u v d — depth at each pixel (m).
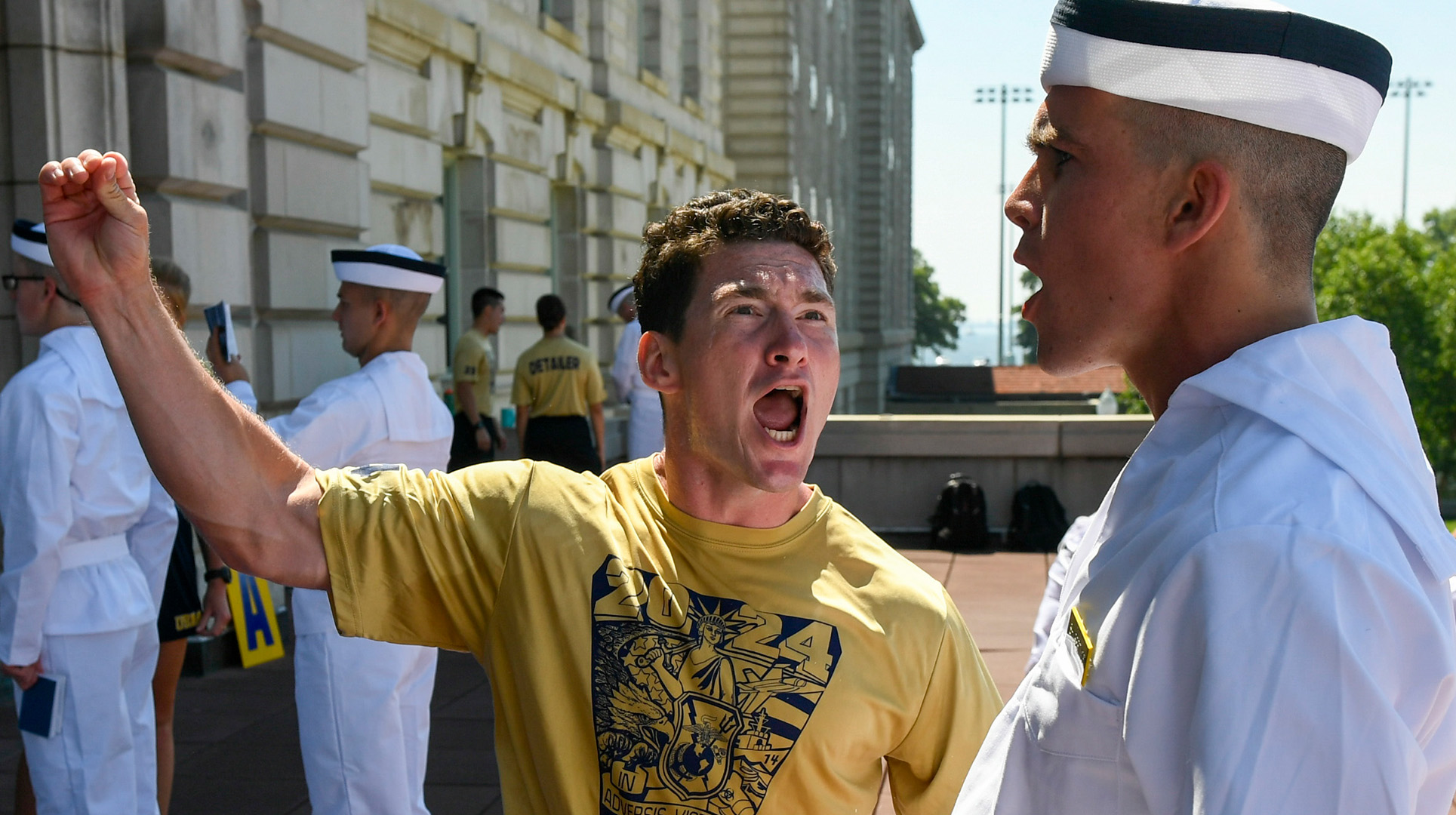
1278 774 0.89
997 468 10.63
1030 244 1.34
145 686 3.92
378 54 9.52
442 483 1.85
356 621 1.78
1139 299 1.21
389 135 9.60
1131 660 1.04
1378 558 0.95
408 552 1.78
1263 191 1.14
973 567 9.39
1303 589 0.93
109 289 1.65
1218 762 0.91
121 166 1.60
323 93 8.09
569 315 15.11
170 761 4.55
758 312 1.73
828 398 1.80
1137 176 1.17
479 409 10.08
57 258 1.63
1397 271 39.16
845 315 40.59
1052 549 10.09
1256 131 1.12
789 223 1.77
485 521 1.80
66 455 3.44
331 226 8.30
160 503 4.15
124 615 3.65
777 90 25.36
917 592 1.81
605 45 15.84
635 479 1.88
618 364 9.64
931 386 49.38
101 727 3.58
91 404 3.57
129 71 6.49
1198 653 0.96
